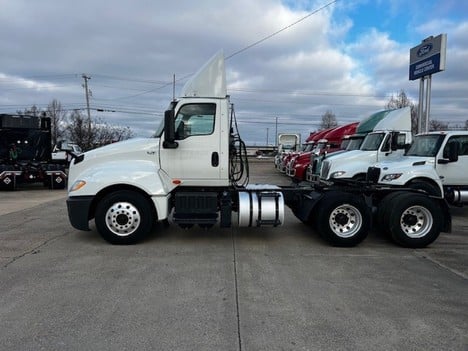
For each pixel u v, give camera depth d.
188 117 7.54
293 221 9.75
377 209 7.66
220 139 7.57
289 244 7.45
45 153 19.88
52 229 8.59
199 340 3.69
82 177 7.23
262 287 5.10
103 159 7.63
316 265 6.12
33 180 18.05
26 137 19.31
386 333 3.85
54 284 5.15
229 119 7.81
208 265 6.04
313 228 8.47
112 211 7.12
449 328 3.97
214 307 4.44
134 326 3.96
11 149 18.80
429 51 17.00
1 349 3.50
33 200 14.10
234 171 7.97
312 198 7.51
